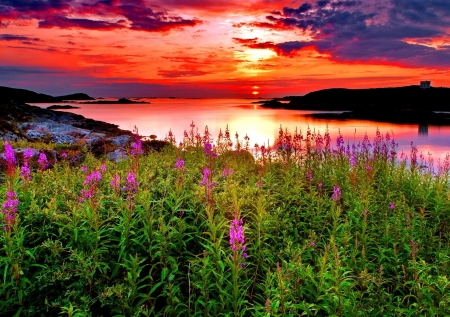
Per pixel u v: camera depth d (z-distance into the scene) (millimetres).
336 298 5090
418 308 5348
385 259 7090
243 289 5660
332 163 11383
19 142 20000
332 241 5875
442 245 7633
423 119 80000
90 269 5328
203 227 6992
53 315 4988
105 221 6277
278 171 11461
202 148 12695
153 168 10664
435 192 9680
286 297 5180
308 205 8383
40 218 6340
